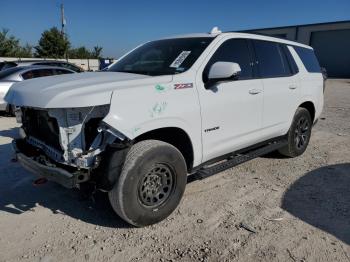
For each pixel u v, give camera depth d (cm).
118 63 477
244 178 505
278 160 591
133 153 339
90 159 322
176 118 362
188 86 378
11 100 369
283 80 528
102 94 315
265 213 399
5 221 379
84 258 316
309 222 380
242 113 449
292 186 478
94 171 331
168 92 358
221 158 447
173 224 373
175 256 319
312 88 603
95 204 419
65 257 317
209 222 378
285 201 431
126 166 334
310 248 332
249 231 361
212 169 429
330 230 364
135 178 339
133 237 349
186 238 347
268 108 497
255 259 315
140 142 351
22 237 348
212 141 413
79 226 370
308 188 471
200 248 331
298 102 567
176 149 369
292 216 393
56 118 324
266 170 540
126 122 321
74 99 311
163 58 429
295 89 554
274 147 538
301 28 3778
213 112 404
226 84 424
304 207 415
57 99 314
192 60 403
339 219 388
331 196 446
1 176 505
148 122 337
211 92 401
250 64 473
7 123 907
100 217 388
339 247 334
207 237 349
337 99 1545
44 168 338
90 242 340
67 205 417
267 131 509
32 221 380
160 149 352
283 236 352
